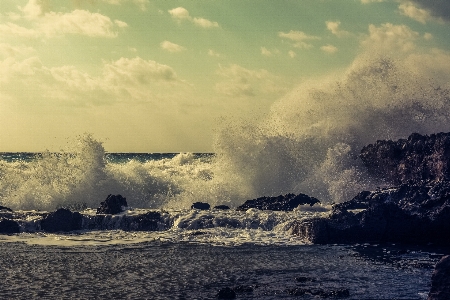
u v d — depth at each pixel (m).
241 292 21.19
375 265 25.27
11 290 21.53
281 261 26.00
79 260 26.08
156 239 30.73
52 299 20.53
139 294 21.11
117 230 33.16
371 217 30.47
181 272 24.09
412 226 30.22
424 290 21.50
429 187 33.66
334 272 24.08
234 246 29.09
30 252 27.52
